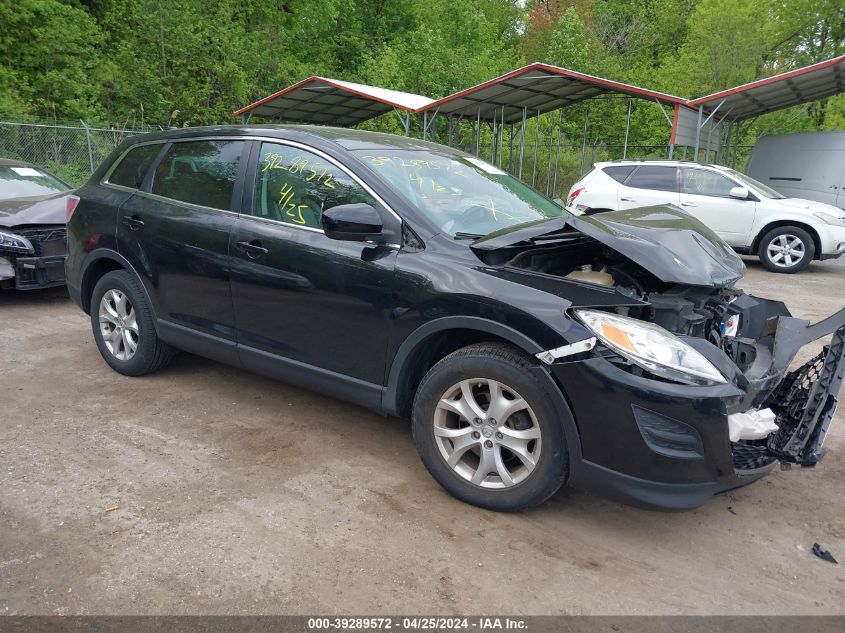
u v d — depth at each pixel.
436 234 3.20
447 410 3.07
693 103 14.98
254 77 23.52
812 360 3.26
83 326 6.07
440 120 24.98
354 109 21.47
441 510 3.05
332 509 3.04
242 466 3.44
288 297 3.55
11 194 7.35
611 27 36.66
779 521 3.10
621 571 2.67
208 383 4.61
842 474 3.59
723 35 29.17
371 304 3.23
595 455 2.70
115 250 4.44
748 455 2.87
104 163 4.87
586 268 3.30
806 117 28.75
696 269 2.92
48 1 18.34
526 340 2.75
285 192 3.68
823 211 10.62
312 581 2.53
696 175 11.20
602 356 2.63
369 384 3.34
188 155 4.23
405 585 2.53
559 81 16.34
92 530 2.82
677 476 2.61
